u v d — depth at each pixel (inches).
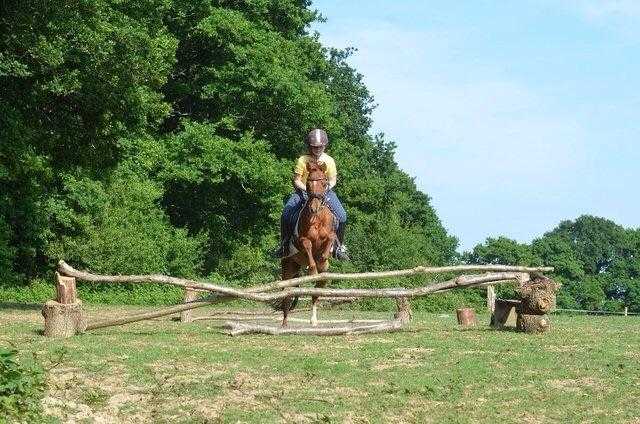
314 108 1964.8
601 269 4180.6
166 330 745.0
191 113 2079.2
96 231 1521.9
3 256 1425.9
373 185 2529.5
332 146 2185.0
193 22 1918.1
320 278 728.3
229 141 1865.2
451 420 418.6
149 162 1760.6
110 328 752.3
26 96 1077.8
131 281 687.1
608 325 980.6
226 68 1910.7
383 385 488.7
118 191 1635.1
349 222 2438.5
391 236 2012.8
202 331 740.0
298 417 412.8
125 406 424.8
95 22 1056.8
